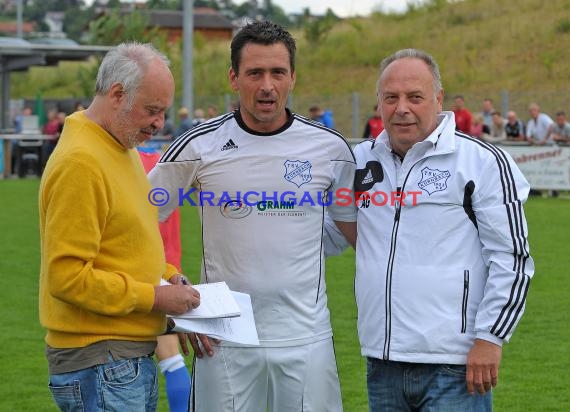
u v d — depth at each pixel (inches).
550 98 1261.1
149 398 179.5
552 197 906.7
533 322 397.1
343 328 386.0
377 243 188.7
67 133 169.5
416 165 185.6
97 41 1718.8
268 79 186.5
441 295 182.2
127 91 168.4
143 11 1989.4
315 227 195.5
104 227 168.7
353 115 1216.8
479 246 184.1
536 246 602.5
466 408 183.9
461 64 1652.3
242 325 181.9
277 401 196.7
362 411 281.0
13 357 344.2
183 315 175.5
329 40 1923.0
